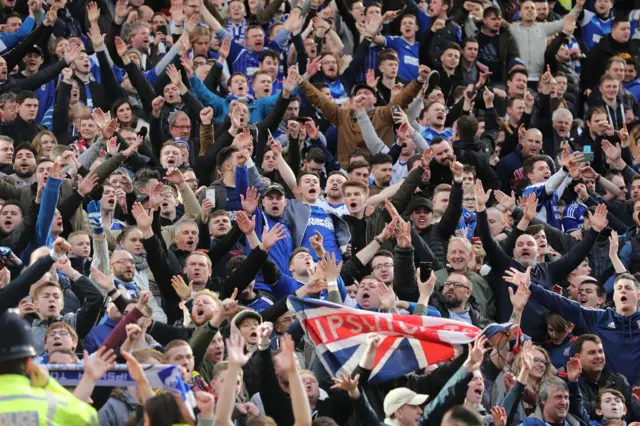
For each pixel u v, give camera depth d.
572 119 69.94
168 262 46.47
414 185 54.12
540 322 50.34
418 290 48.78
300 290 44.84
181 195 52.53
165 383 32.44
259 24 71.69
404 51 72.56
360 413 37.59
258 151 60.59
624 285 50.06
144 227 46.22
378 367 41.66
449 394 38.94
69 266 42.28
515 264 51.72
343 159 62.50
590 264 58.00
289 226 52.94
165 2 74.75
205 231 51.47
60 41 65.00
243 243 52.16
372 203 55.16
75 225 51.16
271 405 39.34
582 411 45.28
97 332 42.81
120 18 65.75
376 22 69.31
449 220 53.16
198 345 39.91
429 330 42.34
